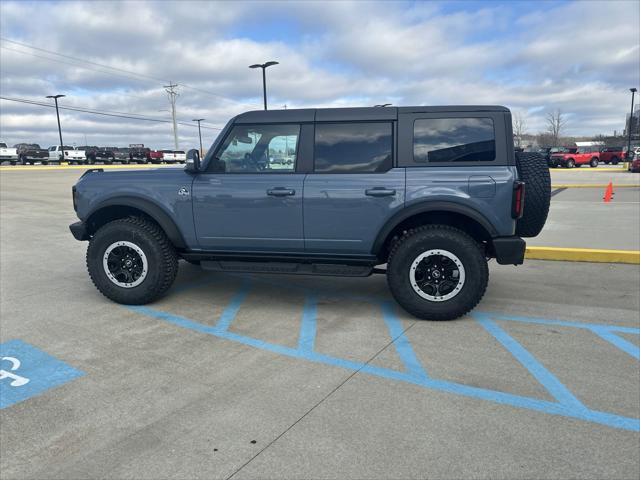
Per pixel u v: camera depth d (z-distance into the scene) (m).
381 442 2.64
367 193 4.39
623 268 6.58
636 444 2.61
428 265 4.44
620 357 3.72
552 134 71.44
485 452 2.54
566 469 2.41
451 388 3.24
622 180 24.45
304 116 4.61
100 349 3.91
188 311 4.86
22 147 48.75
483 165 4.30
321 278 6.17
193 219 4.79
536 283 5.84
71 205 14.38
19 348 3.92
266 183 4.59
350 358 3.73
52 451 2.57
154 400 3.10
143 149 56.03
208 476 2.37
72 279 6.06
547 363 3.62
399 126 4.44
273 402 3.07
